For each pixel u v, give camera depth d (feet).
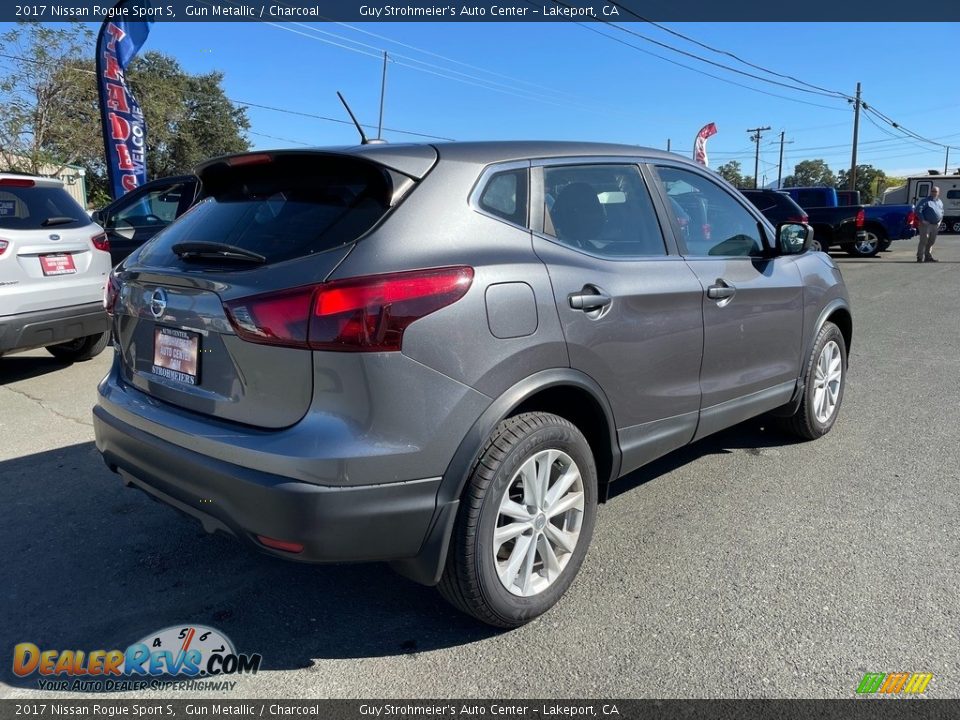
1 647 8.82
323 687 8.08
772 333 13.08
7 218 18.81
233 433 7.84
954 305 34.27
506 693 7.93
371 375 7.34
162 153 128.67
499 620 8.77
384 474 7.47
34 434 16.37
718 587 9.89
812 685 7.93
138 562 10.81
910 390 19.67
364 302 7.32
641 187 11.06
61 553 11.05
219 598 9.87
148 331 9.30
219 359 8.11
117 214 26.45
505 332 8.23
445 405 7.77
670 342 10.57
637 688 7.95
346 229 7.93
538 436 8.58
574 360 9.03
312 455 7.23
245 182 9.68
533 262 8.77
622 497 12.91
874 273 48.62
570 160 10.03
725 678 8.07
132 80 110.32
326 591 10.03
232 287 7.85
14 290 18.63
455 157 8.79
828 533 11.43
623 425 10.02
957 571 10.21
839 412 17.67
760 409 13.29
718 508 12.40
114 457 9.56
